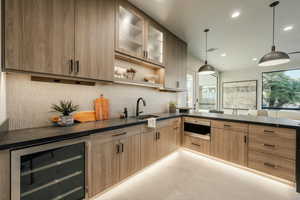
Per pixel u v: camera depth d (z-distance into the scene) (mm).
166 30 2900
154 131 2340
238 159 2277
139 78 2795
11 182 1002
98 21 1776
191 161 2592
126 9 2098
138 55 2320
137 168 2027
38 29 1294
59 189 1290
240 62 5129
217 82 6367
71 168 1354
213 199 1631
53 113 1681
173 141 2811
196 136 2820
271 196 1680
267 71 5320
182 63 3441
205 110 5422
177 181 1982
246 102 5812
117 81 2037
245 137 2197
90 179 1467
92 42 1711
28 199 1109
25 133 1278
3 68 1131
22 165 1064
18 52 1186
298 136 1731
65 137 1261
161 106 3418
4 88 1304
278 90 5062
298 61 4641
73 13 1540
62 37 1451
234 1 2051
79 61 1589
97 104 2105
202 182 1962
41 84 1598
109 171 1657
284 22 2562
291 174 1791
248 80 5785
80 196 1426
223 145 2445
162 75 2947
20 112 1459
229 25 2719
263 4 2090
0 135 1209
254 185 1887
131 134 1932
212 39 3350
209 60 4984
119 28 2055
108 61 1893
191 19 2557
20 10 1193
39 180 1161
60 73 1438
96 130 1496
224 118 2432
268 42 3430
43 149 1145
